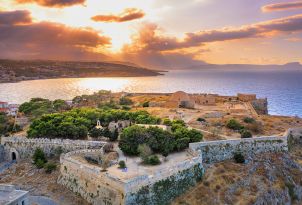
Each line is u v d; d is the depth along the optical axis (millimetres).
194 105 177750
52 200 77375
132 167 78375
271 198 85062
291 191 92312
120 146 90125
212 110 162375
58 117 114312
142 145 85562
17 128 136125
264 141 104500
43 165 93562
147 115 127562
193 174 81875
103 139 106312
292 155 109125
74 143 99438
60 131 105125
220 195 80375
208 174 87125
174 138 93938
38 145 102562
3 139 107062
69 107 195000
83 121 114625
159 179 72500
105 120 126000
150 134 91938
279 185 90062
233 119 128875
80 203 74688
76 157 87000
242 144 101812
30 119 155500
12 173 93500
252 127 123188
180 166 78438
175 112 152625
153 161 80688
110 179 69000
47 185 84562
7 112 193875
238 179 87688
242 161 96812
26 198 61062
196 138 97938
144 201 68250
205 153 95750
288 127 130000
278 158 101500
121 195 65688
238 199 81188
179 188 77188
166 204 72625
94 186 73312
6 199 57969
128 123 120438
